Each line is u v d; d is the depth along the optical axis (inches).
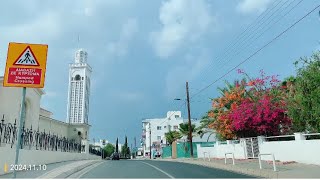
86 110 4180.6
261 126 955.3
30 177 536.7
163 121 4074.8
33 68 376.5
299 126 864.9
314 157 718.5
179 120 3855.8
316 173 540.1
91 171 714.8
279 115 948.0
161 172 662.5
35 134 872.3
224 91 1334.9
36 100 1160.2
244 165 764.0
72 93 4156.0
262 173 585.6
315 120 784.3
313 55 803.4
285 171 586.9
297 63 816.9
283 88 1077.1
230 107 1199.6
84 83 4173.2
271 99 989.8
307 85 782.5
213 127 1302.9
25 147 800.9
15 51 376.2
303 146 755.4
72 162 1036.5
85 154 1525.6
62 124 1723.7
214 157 1327.5
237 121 1000.2
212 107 1284.4
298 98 819.4
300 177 500.7
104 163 1120.8
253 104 998.4
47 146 979.3
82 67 4222.4
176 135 2596.0
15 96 1009.5
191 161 1232.8
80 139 1761.8
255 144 990.4
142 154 4884.4
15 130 729.6
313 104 770.8
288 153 810.8
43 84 374.6
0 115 953.5
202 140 2628.0
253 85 1113.4
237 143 1138.0
